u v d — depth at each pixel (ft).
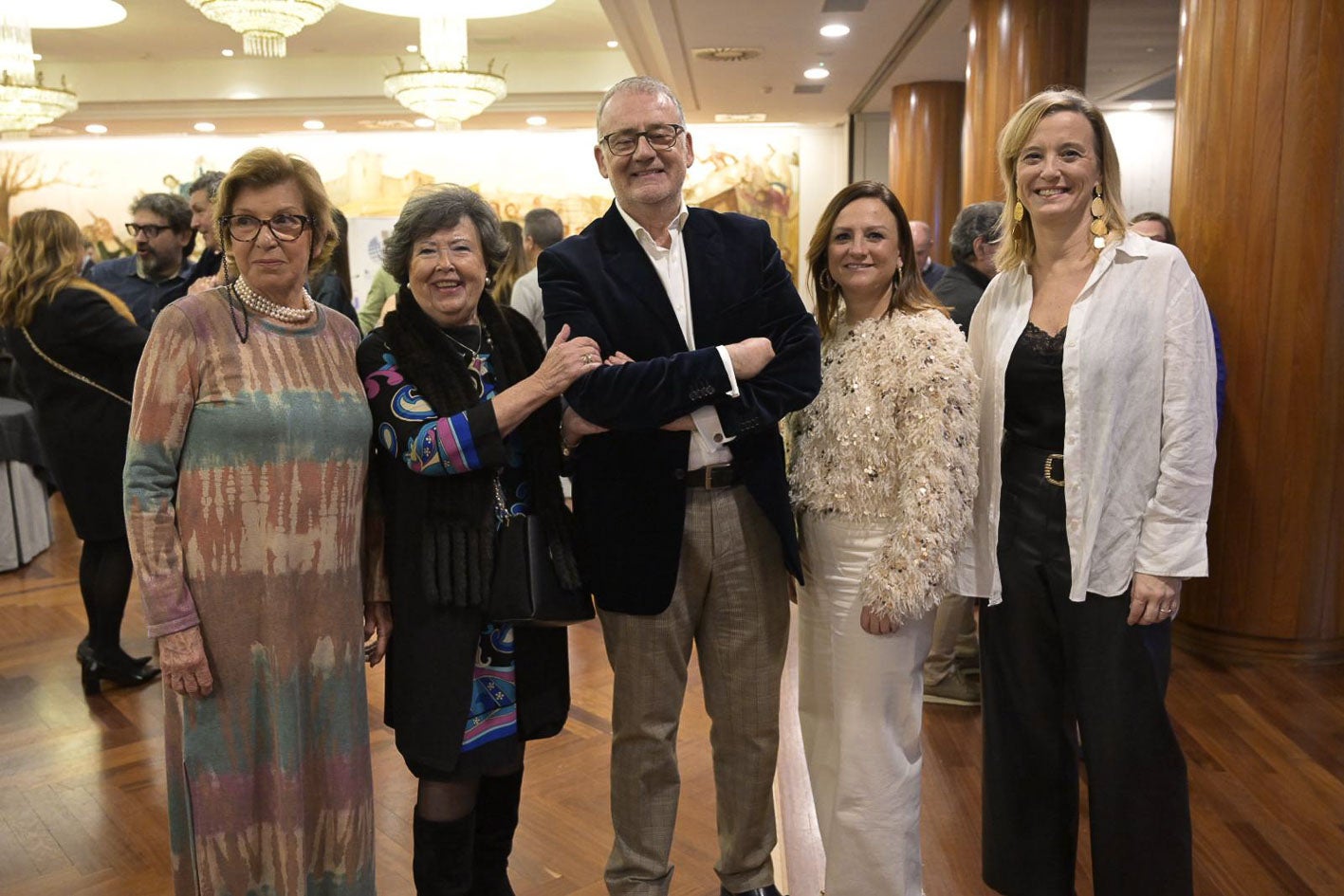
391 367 7.13
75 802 10.64
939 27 26.94
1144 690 7.18
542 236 15.87
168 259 14.90
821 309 7.98
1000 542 7.63
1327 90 13.35
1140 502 7.13
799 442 7.82
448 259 6.98
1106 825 7.34
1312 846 9.39
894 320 7.30
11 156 46.73
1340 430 13.87
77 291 12.76
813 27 27.12
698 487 7.38
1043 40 21.88
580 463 7.54
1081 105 7.20
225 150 46.85
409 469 7.03
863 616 7.12
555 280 7.33
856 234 7.34
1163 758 7.22
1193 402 6.98
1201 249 14.30
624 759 7.68
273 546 6.58
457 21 31.14
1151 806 7.24
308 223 6.78
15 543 20.26
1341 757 11.23
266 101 41.01
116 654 13.87
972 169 23.07
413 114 41.39
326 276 12.30
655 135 7.08
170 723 6.72
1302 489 13.91
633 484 7.28
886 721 7.32
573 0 32.24
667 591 7.28
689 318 7.36
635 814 7.68
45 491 21.71
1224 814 9.96
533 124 44.70
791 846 9.58
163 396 6.41
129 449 6.47
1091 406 7.07
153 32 35.50
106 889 9.01
